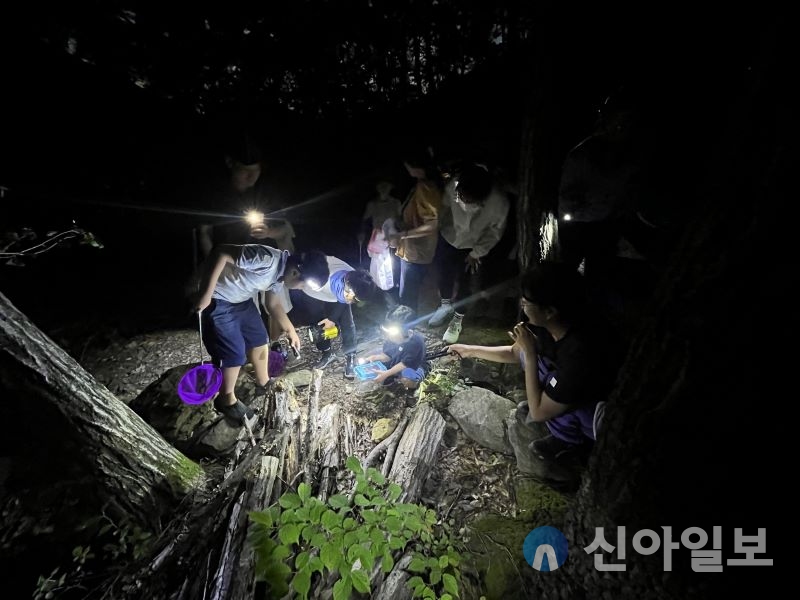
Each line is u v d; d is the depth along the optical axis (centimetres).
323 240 846
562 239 368
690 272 141
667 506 168
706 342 139
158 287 727
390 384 411
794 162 112
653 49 291
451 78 840
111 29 600
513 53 740
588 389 253
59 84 623
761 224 120
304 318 579
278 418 347
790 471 141
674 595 176
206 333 334
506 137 627
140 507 288
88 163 685
